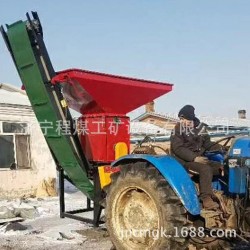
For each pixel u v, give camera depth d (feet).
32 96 21.13
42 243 21.15
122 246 17.07
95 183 20.30
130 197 17.16
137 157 16.80
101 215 22.15
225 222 15.79
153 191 15.80
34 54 20.30
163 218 15.42
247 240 15.76
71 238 22.03
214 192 16.34
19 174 41.06
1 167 39.93
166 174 15.52
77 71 18.99
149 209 16.39
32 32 20.24
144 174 16.26
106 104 20.75
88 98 20.36
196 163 16.17
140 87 21.49
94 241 21.27
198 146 17.61
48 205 34.22
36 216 28.30
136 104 22.02
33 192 41.86
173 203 15.40
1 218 26.55
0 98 41.50
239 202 15.92
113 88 20.42
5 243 21.27
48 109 20.57
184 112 17.34
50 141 21.48
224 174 16.70
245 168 15.67
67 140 20.39
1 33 21.16
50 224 25.85
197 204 15.14
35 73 20.43
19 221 26.73
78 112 21.93
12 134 40.91
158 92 22.41
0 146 39.99
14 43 20.88
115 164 17.97
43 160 43.11
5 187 39.86
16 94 46.62
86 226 24.75
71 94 20.54
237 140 16.60
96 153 20.88
